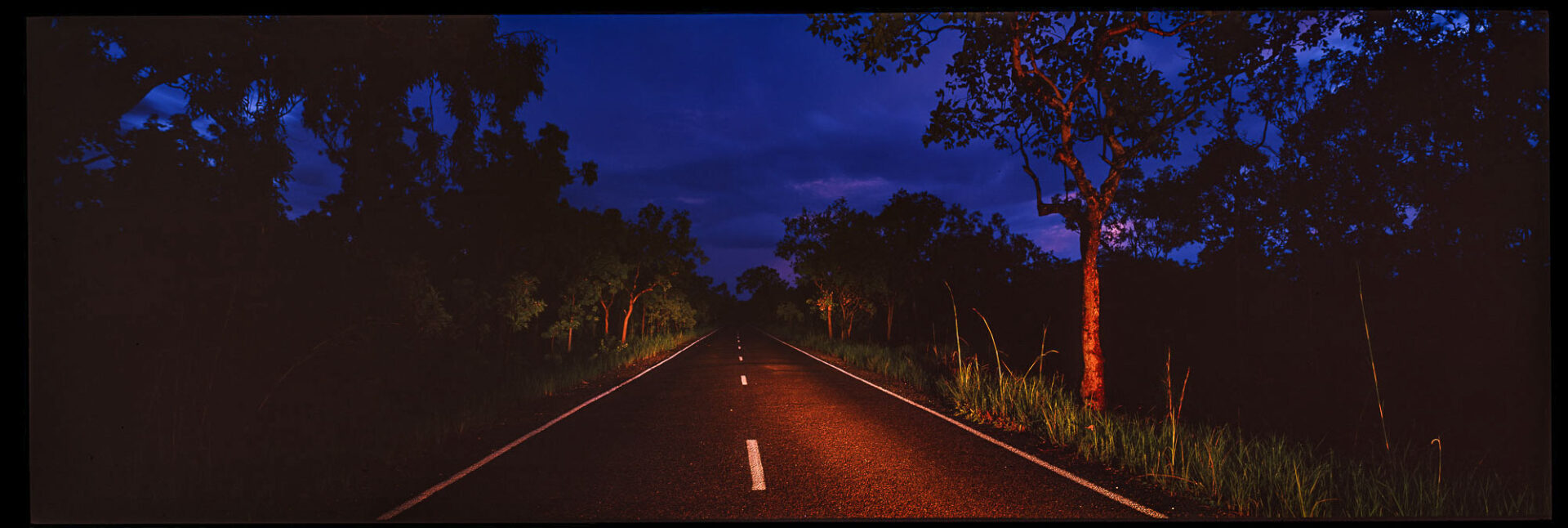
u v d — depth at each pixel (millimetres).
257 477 5215
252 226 6945
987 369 12148
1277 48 8664
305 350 7852
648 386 12516
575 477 5285
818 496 4695
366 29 8344
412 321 8734
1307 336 14883
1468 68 8859
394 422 7805
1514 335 9430
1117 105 9445
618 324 34344
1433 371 10727
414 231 14461
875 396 10688
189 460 5566
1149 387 15141
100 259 5711
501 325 17578
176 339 6418
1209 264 22297
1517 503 4418
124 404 5922
